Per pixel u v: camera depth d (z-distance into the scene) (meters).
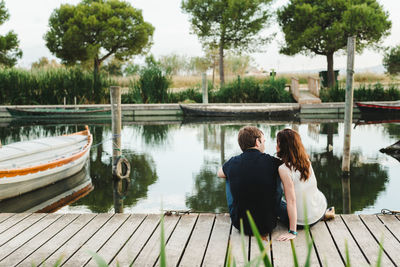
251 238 3.22
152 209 5.49
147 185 6.70
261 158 3.09
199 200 5.85
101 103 20.70
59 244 3.28
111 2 27.59
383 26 21.73
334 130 13.02
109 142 11.20
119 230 3.58
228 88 21.11
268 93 20.64
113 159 7.16
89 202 5.81
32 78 20.09
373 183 6.54
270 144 10.23
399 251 3.03
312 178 3.31
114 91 6.98
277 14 24.45
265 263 0.88
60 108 18.61
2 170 5.43
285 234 3.23
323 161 8.17
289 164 3.12
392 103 18.25
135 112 19.20
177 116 19.16
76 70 20.94
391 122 15.52
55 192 6.27
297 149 3.16
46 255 3.07
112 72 37.28
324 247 3.10
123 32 27.36
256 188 3.01
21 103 19.66
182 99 21.34
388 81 26.81
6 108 18.22
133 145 10.59
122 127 14.72
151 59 28.34
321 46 23.02
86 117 18.50
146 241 3.32
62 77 20.23
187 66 33.47
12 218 3.95
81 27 26.03
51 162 6.36
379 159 8.31
